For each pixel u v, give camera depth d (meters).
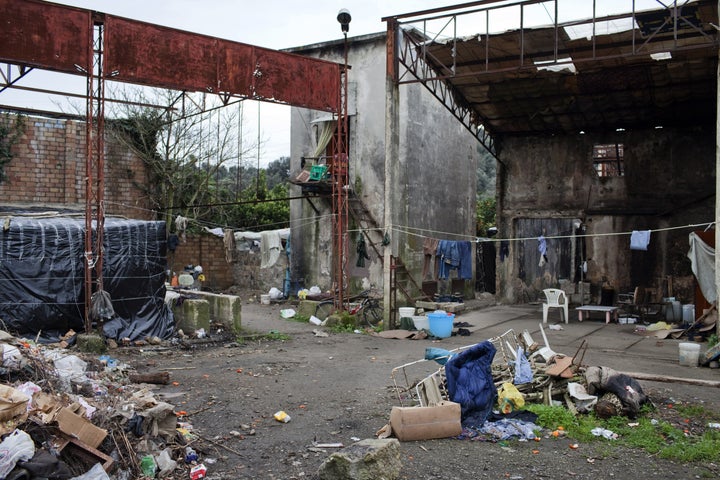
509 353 9.08
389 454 5.01
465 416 6.50
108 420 5.13
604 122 17.66
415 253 17.92
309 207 19.38
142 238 12.02
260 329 14.21
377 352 11.41
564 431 6.30
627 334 13.76
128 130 20.98
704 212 16.86
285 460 5.58
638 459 5.61
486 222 29.02
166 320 12.21
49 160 18.53
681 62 12.94
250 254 23.00
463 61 14.37
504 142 19.78
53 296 10.88
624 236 17.94
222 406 7.38
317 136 18.94
